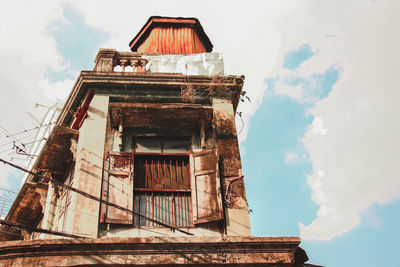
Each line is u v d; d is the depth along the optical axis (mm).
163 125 12219
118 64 13609
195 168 11375
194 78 12633
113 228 10062
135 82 12367
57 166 13164
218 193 10773
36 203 15680
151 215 10750
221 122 12211
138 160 11602
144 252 8898
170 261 8891
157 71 13164
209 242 9164
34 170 14406
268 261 9289
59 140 12203
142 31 16891
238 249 9297
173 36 16422
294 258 9656
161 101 12469
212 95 12719
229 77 12805
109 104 11688
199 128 12320
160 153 11766
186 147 12062
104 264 8633
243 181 11219
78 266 8547
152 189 11141
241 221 10539
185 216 10836
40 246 8492
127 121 11945
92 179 10625
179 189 11242
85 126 11523
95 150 11172
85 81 12266
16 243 8445
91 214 10031
